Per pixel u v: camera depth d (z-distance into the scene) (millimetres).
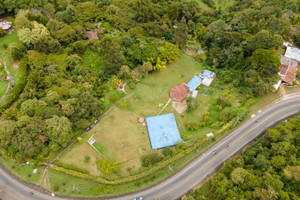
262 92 67500
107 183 51812
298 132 56125
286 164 49438
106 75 75500
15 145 51281
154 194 52969
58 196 51500
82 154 57781
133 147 60250
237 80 75312
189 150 57094
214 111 69188
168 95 74188
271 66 67438
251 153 54688
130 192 52875
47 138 53781
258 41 73875
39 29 74625
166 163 54625
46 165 55094
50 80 65125
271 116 67375
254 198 44375
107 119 65812
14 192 51719
